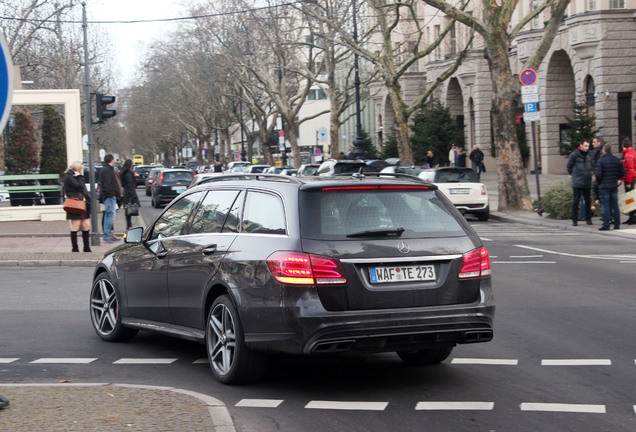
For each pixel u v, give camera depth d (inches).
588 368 282.7
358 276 241.6
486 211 997.8
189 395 241.4
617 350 310.2
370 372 283.7
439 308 248.2
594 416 225.0
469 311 251.8
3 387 253.6
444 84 2237.9
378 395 251.9
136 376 283.0
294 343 239.9
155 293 313.0
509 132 1040.2
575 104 1491.1
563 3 935.0
